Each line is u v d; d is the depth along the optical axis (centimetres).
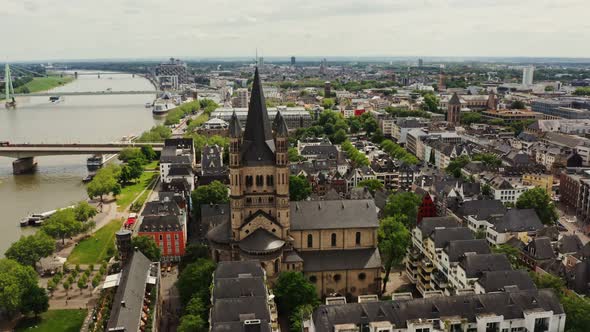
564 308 14725
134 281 17188
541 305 14175
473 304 14112
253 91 19938
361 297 15538
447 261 18762
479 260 17350
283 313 18338
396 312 13838
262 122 19962
